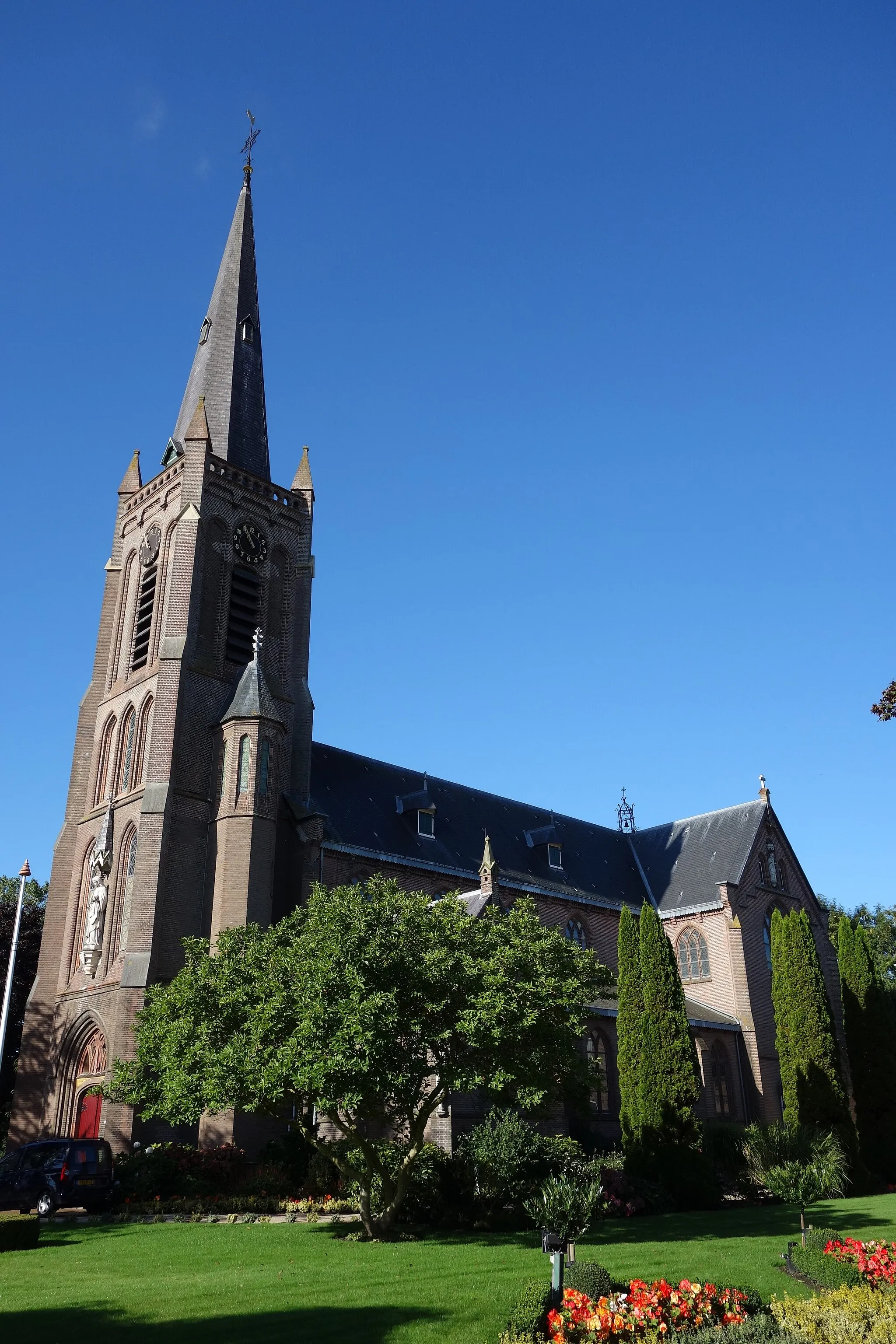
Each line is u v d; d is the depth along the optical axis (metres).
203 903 43.38
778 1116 57.12
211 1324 16.16
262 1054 24.47
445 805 58.44
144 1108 34.44
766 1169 37.34
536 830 63.00
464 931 27.25
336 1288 18.75
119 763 48.84
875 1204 35.28
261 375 57.50
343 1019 23.38
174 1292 18.33
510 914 29.67
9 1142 43.69
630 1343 15.45
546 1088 26.98
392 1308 17.27
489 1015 24.25
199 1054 25.41
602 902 61.22
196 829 44.38
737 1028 57.62
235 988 26.03
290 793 48.81
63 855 48.94
